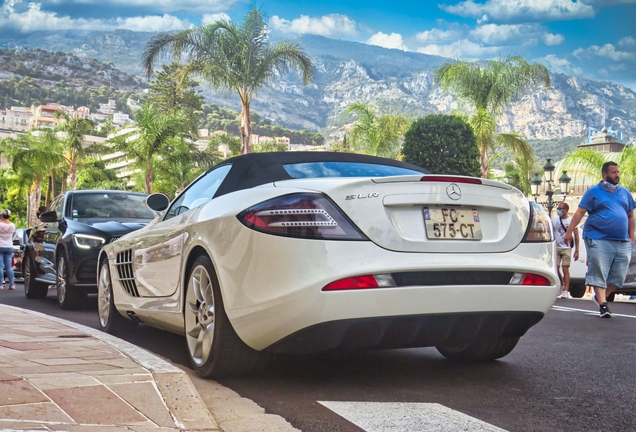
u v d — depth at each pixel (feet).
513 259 11.76
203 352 12.46
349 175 13.00
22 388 9.70
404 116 102.12
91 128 184.03
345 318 10.52
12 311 21.94
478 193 11.88
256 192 11.85
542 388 12.04
